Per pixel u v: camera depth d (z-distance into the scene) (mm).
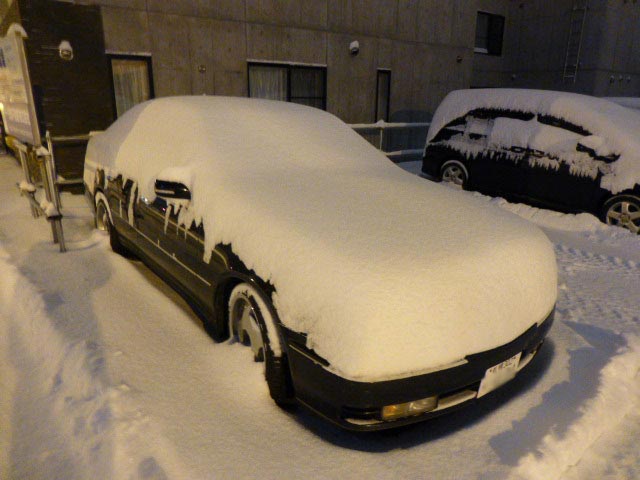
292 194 2812
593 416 2545
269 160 3322
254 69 9195
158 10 7777
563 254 5324
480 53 16203
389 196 2916
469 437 2348
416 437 2342
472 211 2828
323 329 2082
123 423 2320
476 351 2162
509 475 2084
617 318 3766
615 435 2533
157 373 2734
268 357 2408
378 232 2389
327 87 10172
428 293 2074
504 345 2262
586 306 3996
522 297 2377
